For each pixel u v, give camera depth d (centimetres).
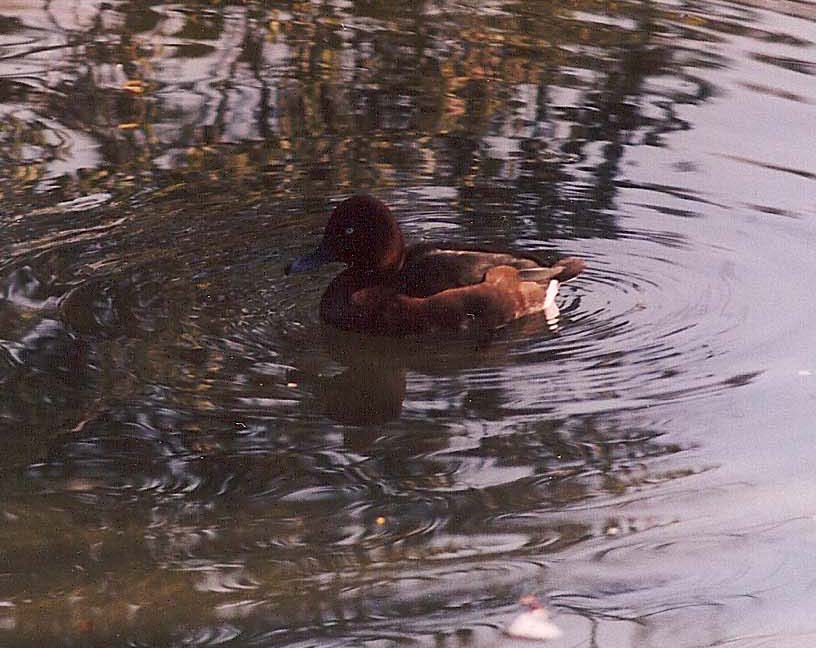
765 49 1820
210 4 1975
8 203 1333
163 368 1055
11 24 1869
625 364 1092
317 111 1596
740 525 868
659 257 1288
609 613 783
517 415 1006
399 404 1023
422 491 898
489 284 1167
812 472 930
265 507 873
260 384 1044
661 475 926
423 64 1750
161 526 846
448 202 1388
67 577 791
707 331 1150
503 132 1550
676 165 1470
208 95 1636
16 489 881
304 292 1214
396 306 1141
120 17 1911
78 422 967
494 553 832
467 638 752
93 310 1142
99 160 1448
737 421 998
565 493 900
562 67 1748
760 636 764
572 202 1388
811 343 1122
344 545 834
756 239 1316
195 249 1269
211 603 773
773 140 1528
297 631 752
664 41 1852
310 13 1942
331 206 1371
